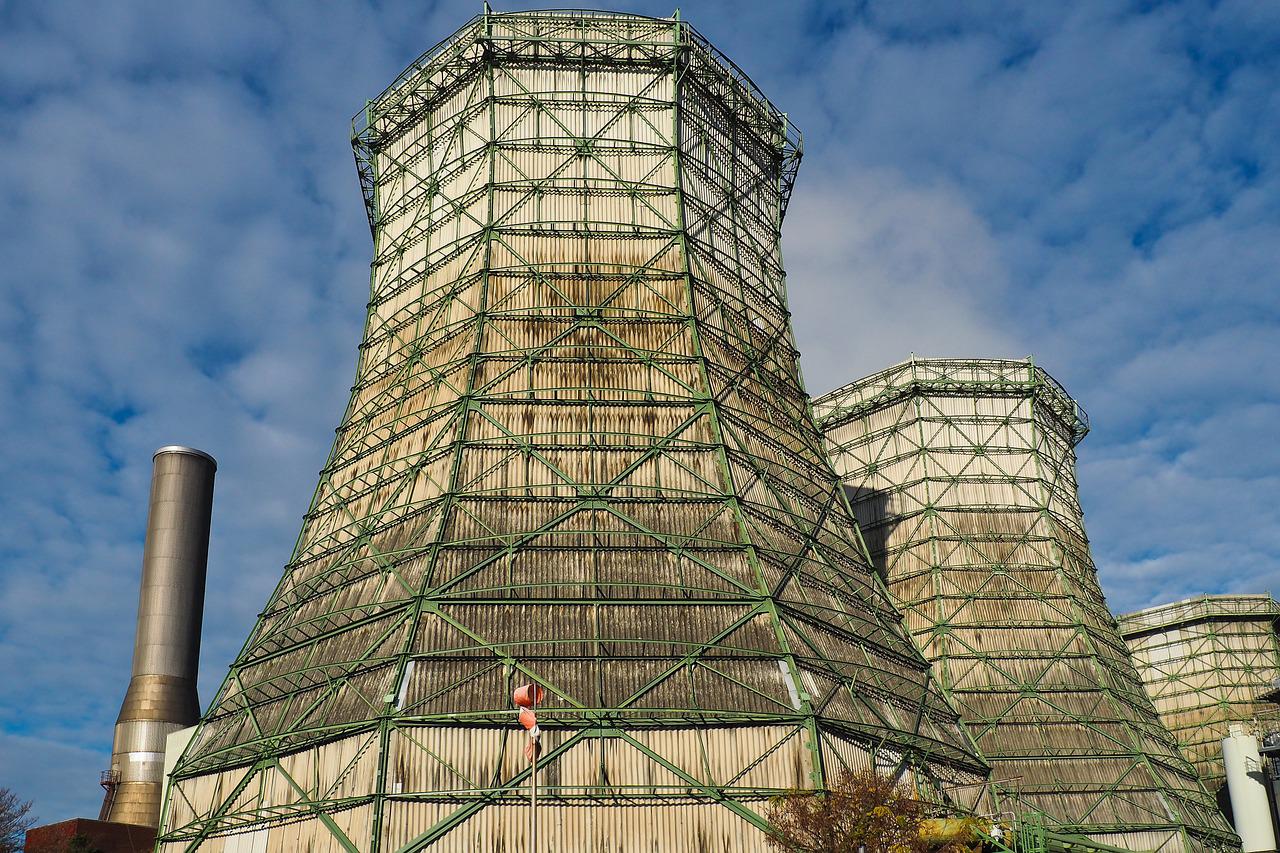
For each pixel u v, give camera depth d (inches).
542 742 1729.8
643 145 2495.1
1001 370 3427.7
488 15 2559.1
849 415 3511.3
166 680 3267.7
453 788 1691.7
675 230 2418.8
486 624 1862.7
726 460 2123.5
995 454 3339.1
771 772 1753.2
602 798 1706.4
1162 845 2810.0
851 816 1643.7
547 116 2496.3
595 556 1969.7
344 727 1777.8
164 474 3474.4
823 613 2065.7
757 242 2721.5
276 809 1846.7
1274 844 3102.9
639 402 2186.3
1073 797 2832.2
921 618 3139.8
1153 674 3998.5
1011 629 3097.9
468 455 2096.5
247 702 2090.3
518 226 2395.4
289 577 2306.8
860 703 1947.6
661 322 2304.4
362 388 2497.5
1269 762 3169.3
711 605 1919.3
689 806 1715.1
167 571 3371.1
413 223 2598.4
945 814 1934.1
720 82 2701.8
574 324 2273.6
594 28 2583.7
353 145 2815.0
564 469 2092.8
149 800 3117.6
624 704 1771.7
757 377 2415.1
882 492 3366.1
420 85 2677.2
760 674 1844.2
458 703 1756.9
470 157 2511.1
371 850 1633.9
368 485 2277.3
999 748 2886.3
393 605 1925.4
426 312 2431.1
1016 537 3228.3
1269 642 3927.2
